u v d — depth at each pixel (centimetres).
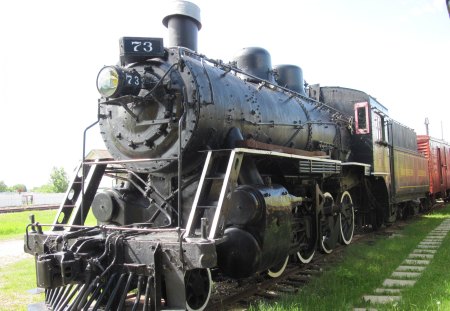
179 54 591
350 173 1074
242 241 549
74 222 598
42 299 656
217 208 487
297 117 872
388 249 968
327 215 918
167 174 609
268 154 606
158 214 611
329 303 548
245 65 861
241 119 659
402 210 1599
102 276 463
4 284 759
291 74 1016
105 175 703
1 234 1653
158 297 446
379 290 633
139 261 464
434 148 2216
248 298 607
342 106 1219
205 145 589
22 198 4831
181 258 438
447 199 2667
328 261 864
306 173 760
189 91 572
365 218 1318
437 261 821
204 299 536
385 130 1338
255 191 565
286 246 628
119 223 631
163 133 584
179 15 722
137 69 616
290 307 526
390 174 1337
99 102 657
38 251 556
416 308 520
